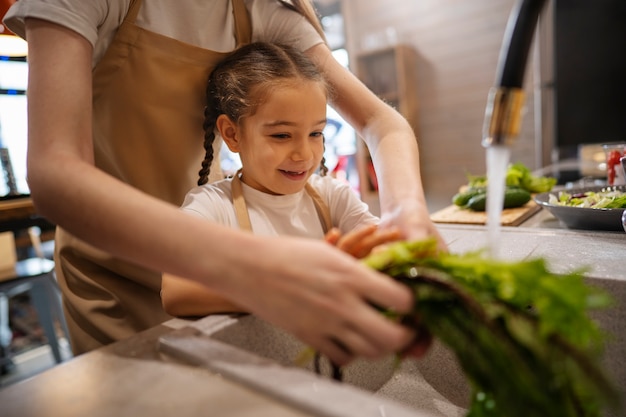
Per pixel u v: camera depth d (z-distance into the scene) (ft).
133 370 1.41
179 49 2.55
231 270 1.26
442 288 1.27
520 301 1.24
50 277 6.19
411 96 10.12
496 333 1.17
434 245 1.44
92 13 2.06
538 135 8.63
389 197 2.03
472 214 3.76
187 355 1.44
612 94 7.29
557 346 1.10
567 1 7.26
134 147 2.59
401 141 2.34
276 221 2.74
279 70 2.47
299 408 1.10
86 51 1.92
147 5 2.45
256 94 2.45
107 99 2.48
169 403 1.20
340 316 1.18
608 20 7.09
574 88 7.53
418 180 2.09
